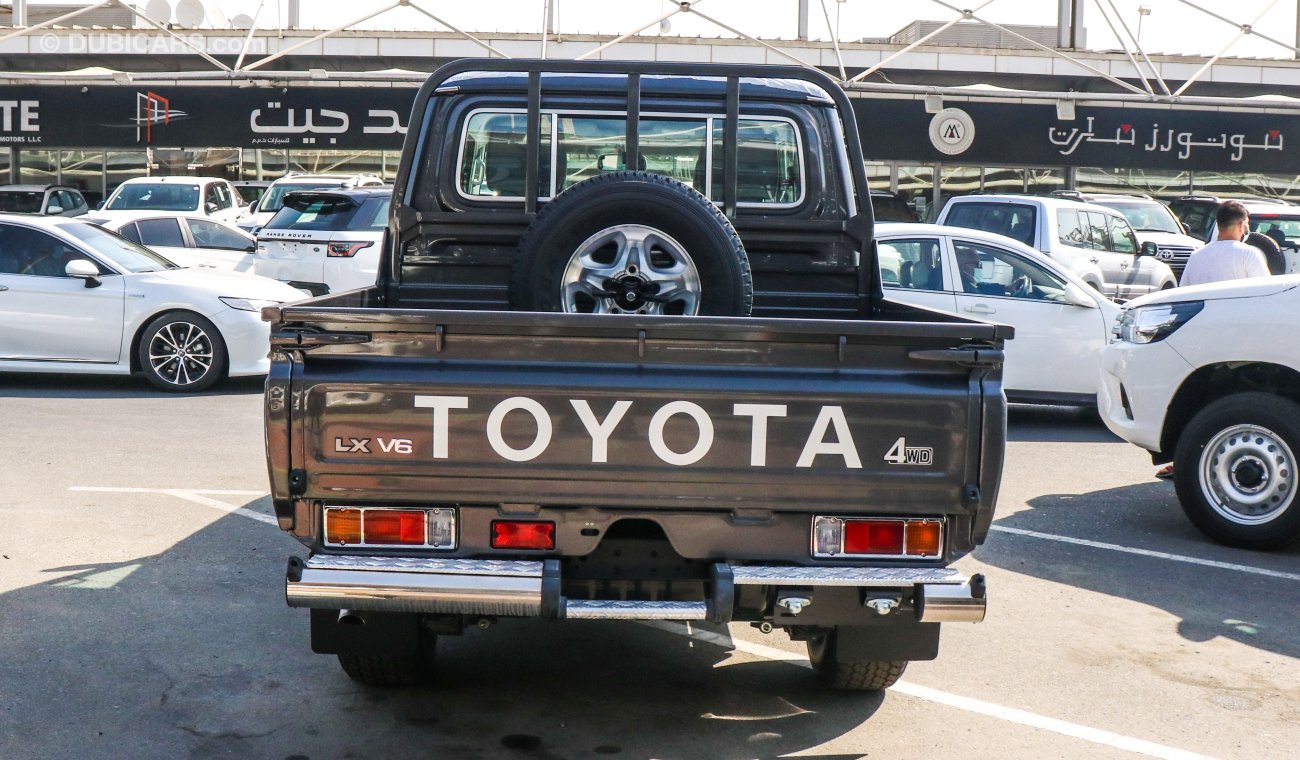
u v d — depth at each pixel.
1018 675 4.90
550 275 4.52
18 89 24.83
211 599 5.54
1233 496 6.93
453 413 3.67
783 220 5.43
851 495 3.74
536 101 5.29
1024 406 12.52
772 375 3.71
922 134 25.44
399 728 4.20
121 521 6.84
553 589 3.63
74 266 11.33
